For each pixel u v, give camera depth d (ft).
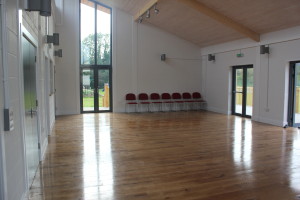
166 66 33.12
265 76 24.52
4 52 6.30
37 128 12.45
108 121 24.99
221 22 23.59
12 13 7.30
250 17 22.33
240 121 25.38
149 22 31.48
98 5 29.96
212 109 33.27
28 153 9.58
